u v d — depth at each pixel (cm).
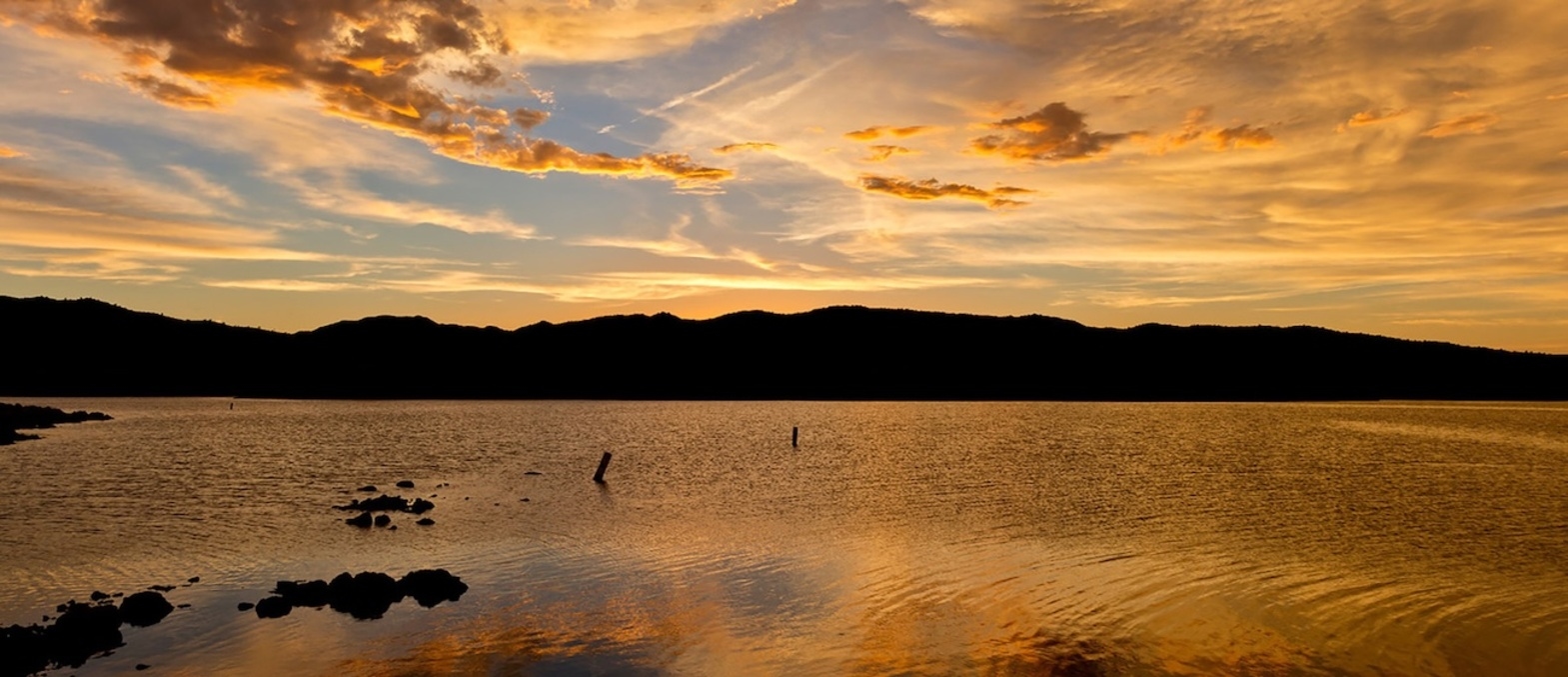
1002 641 1688
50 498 3588
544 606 1948
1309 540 2692
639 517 3119
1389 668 1522
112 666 1583
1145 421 9481
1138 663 1560
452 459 5253
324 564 2386
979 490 3872
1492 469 4853
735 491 3838
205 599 2014
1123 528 2895
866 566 2320
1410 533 2819
